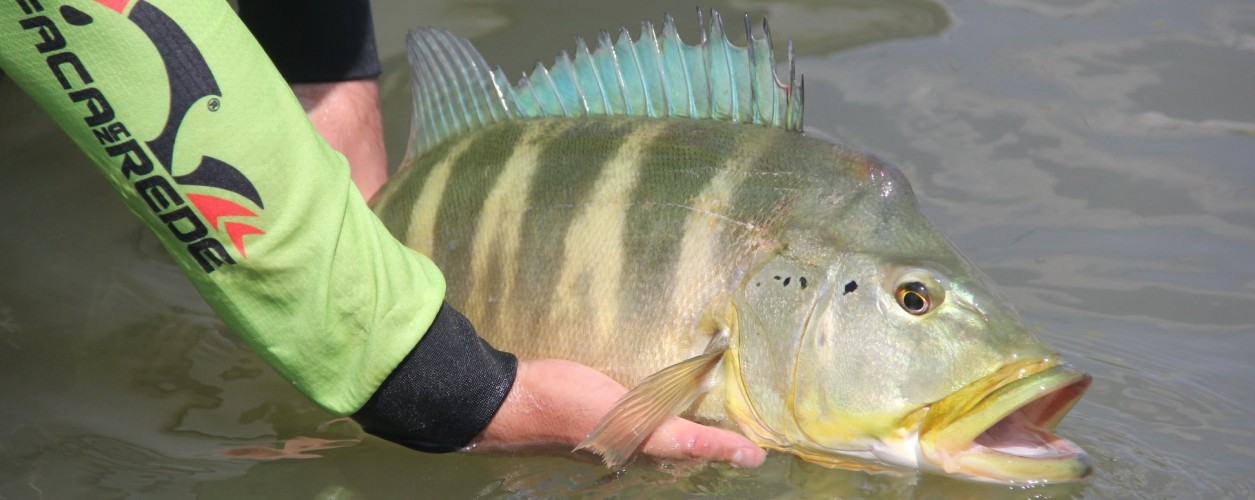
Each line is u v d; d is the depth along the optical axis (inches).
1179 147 73.4
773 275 56.9
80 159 73.2
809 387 56.4
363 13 70.6
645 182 58.6
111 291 66.9
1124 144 73.6
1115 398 60.9
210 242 50.8
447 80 63.2
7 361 63.0
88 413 60.7
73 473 57.7
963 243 68.1
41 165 72.7
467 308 60.5
